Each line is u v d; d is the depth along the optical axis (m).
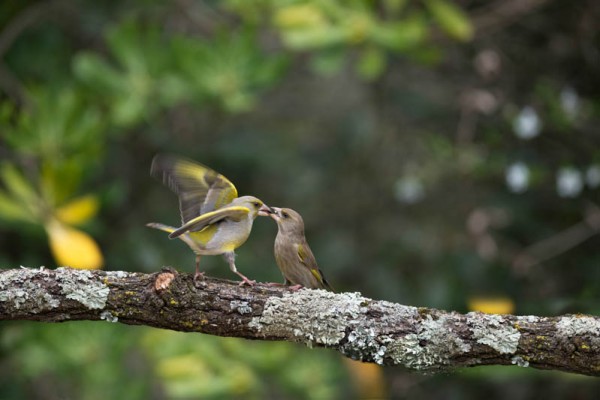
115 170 15.67
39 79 14.65
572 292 13.77
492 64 14.10
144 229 14.89
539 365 5.89
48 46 14.70
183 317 6.10
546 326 5.90
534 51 14.43
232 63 12.97
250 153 16.28
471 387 15.12
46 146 11.86
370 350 6.06
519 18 13.97
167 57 13.01
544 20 14.41
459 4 14.60
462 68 15.37
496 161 13.82
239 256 14.68
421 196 14.72
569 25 14.29
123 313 6.05
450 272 14.74
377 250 16.47
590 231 13.49
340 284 16.47
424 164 15.40
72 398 13.65
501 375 11.52
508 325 5.94
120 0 15.50
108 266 14.18
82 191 15.10
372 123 16.45
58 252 10.95
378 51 12.55
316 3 12.47
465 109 14.17
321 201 17.05
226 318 6.12
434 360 6.01
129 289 6.06
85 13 15.27
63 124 11.88
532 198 14.15
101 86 12.80
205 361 12.40
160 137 15.80
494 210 14.41
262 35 17.00
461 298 14.41
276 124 17.47
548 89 13.62
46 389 13.80
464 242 15.67
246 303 6.14
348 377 14.52
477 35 14.33
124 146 15.82
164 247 14.74
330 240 16.55
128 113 12.62
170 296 6.05
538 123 13.18
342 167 16.95
